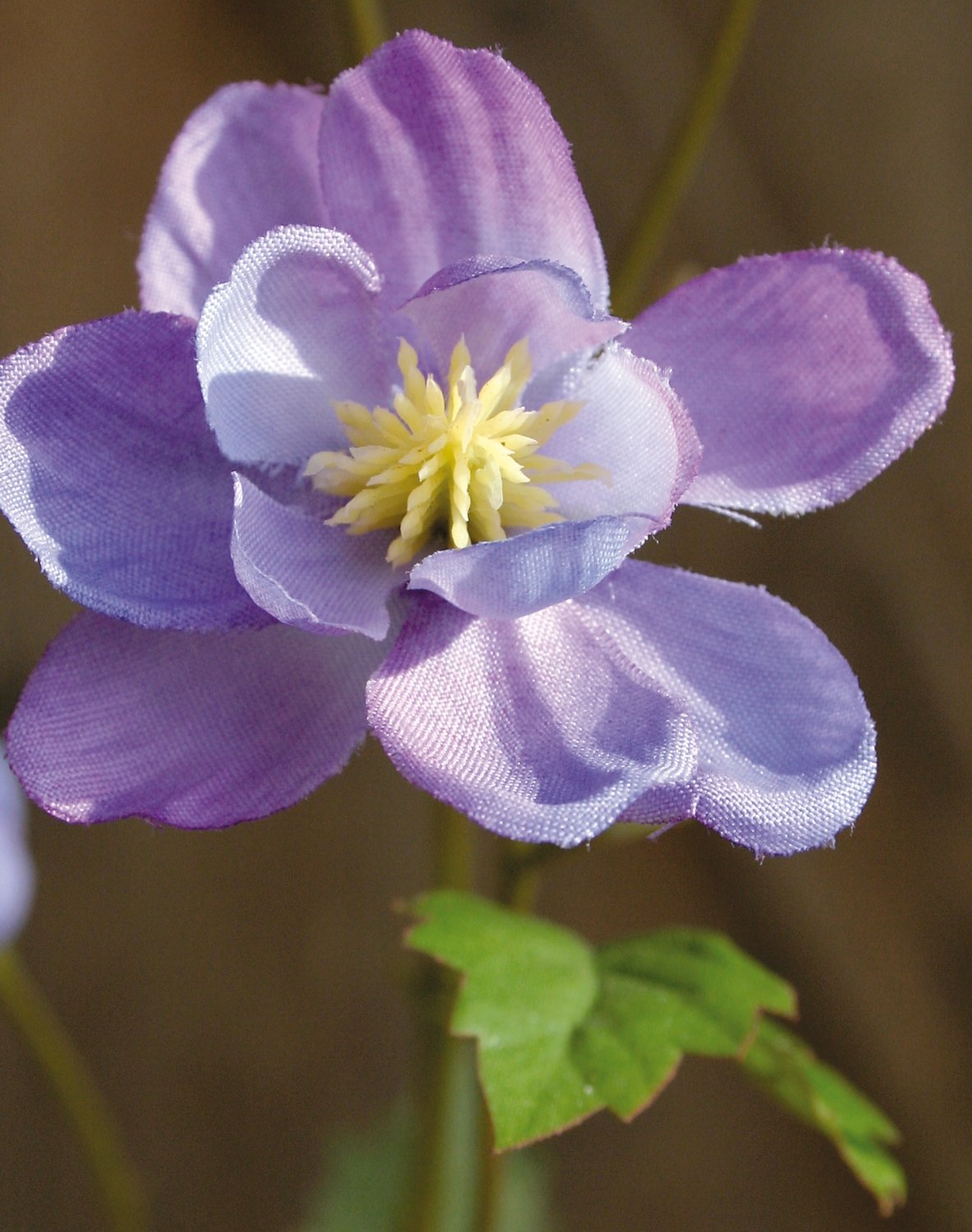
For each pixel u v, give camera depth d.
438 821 0.41
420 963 0.41
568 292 0.36
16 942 0.59
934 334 0.37
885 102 0.55
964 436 0.54
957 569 0.55
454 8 0.60
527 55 0.60
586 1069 0.39
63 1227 0.58
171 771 0.36
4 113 0.61
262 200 0.37
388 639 0.37
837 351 0.37
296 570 0.37
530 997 0.40
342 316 0.37
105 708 0.36
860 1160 0.41
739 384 0.37
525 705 0.37
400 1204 0.44
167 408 0.37
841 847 0.57
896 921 0.56
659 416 0.37
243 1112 0.59
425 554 0.38
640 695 0.37
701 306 0.37
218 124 0.37
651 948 0.40
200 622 0.36
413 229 0.37
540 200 0.37
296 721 0.37
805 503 0.37
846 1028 0.57
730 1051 0.39
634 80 0.59
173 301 0.37
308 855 0.60
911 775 0.56
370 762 0.61
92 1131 0.44
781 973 0.59
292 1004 0.60
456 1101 0.42
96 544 0.36
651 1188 0.58
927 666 0.55
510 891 0.41
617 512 0.37
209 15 0.62
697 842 0.59
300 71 0.62
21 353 0.36
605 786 0.36
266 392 0.37
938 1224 0.56
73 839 0.60
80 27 0.61
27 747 0.36
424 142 0.37
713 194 0.57
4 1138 0.58
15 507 0.36
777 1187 0.58
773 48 0.56
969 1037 0.56
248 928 0.60
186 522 0.37
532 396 0.38
